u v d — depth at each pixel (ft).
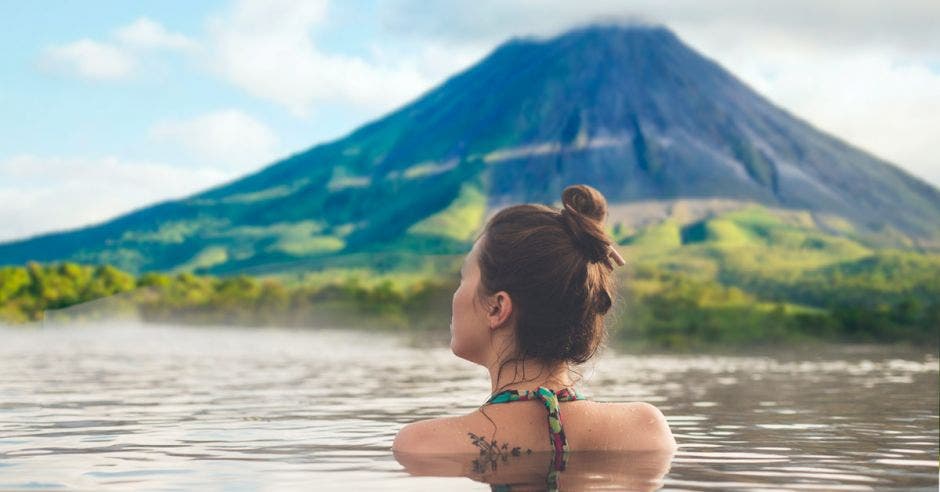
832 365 46.62
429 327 75.31
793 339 96.37
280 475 7.73
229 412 15.84
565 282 7.55
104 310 81.66
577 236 7.59
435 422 8.05
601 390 25.63
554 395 7.75
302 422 13.60
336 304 79.71
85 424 13.35
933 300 244.83
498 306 7.63
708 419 15.37
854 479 7.53
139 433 11.80
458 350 7.99
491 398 8.00
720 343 87.71
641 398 22.02
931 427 14.07
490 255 7.67
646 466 7.52
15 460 8.98
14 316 151.94
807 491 6.83
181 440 10.80
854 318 102.89
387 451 9.43
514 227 7.64
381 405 17.85
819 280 262.67
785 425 14.14
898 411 17.90
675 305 116.47
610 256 7.71
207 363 37.14
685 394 23.73
